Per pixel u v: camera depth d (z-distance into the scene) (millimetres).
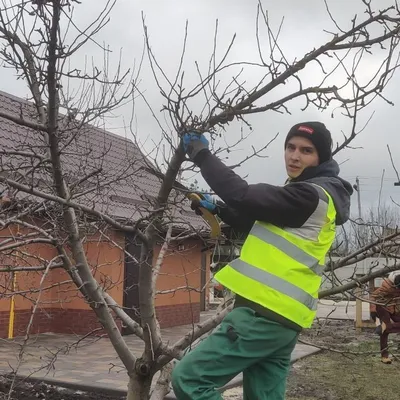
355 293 4301
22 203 3857
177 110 2895
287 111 2965
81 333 11359
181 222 3568
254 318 2607
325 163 2973
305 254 2691
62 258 3635
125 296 9766
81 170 4785
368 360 9844
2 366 7789
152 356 3615
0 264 4305
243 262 2723
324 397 7277
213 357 2576
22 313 10836
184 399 2551
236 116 3021
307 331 5793
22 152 3605
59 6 3064
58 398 6578
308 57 2934
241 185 2664
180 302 14133
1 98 8117
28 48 3320
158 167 3293
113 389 6824
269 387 2775
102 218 3322
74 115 3959
